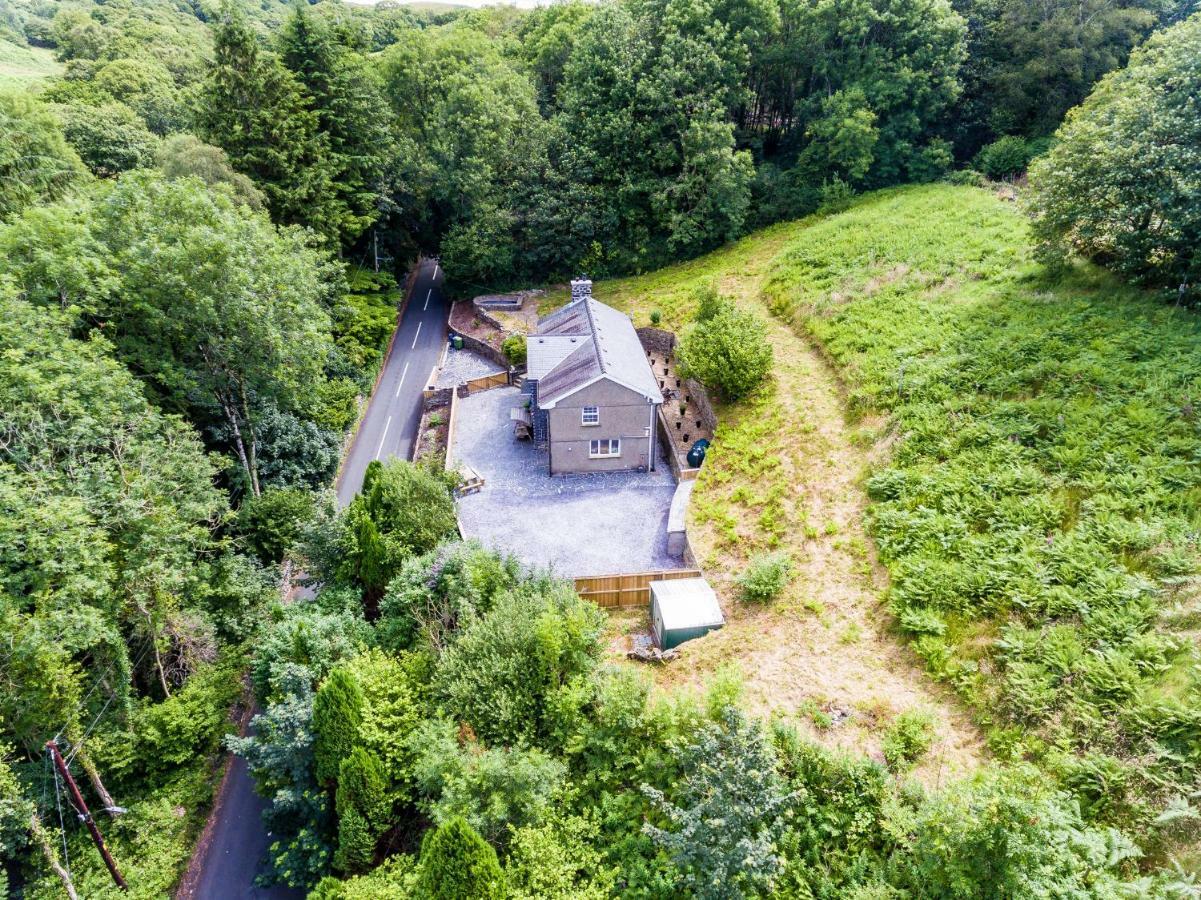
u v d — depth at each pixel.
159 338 27.38
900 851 14.68
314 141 45.31
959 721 18.34
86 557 18.45
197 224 27.97
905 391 29.88
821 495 28.03
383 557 26.05
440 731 18.64
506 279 58.53
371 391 46.62
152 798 21.94
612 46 54.34
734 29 54.38
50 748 17.62
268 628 24.20
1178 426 22.45
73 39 92.69
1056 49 50.81
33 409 19.75
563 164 54.88
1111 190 28.25
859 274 40.50
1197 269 27.34
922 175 55.22
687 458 35.12
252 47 41.72
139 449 22.12
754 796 14.41
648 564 29.52
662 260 55.62
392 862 17.86
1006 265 35.84
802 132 59.78
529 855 15.39
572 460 35.97
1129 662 17.09
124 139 57.69
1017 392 27.06
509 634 20.23
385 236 56.34
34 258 23.64
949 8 52.34
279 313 30.42
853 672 20.77
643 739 18.41
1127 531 20.12
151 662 24.06
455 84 54.62
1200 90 27.17
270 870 20.47
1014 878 12.38
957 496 24.31
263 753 19.69
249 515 28.86
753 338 35.50
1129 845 12.96
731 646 22.77
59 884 18.36
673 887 15.29
